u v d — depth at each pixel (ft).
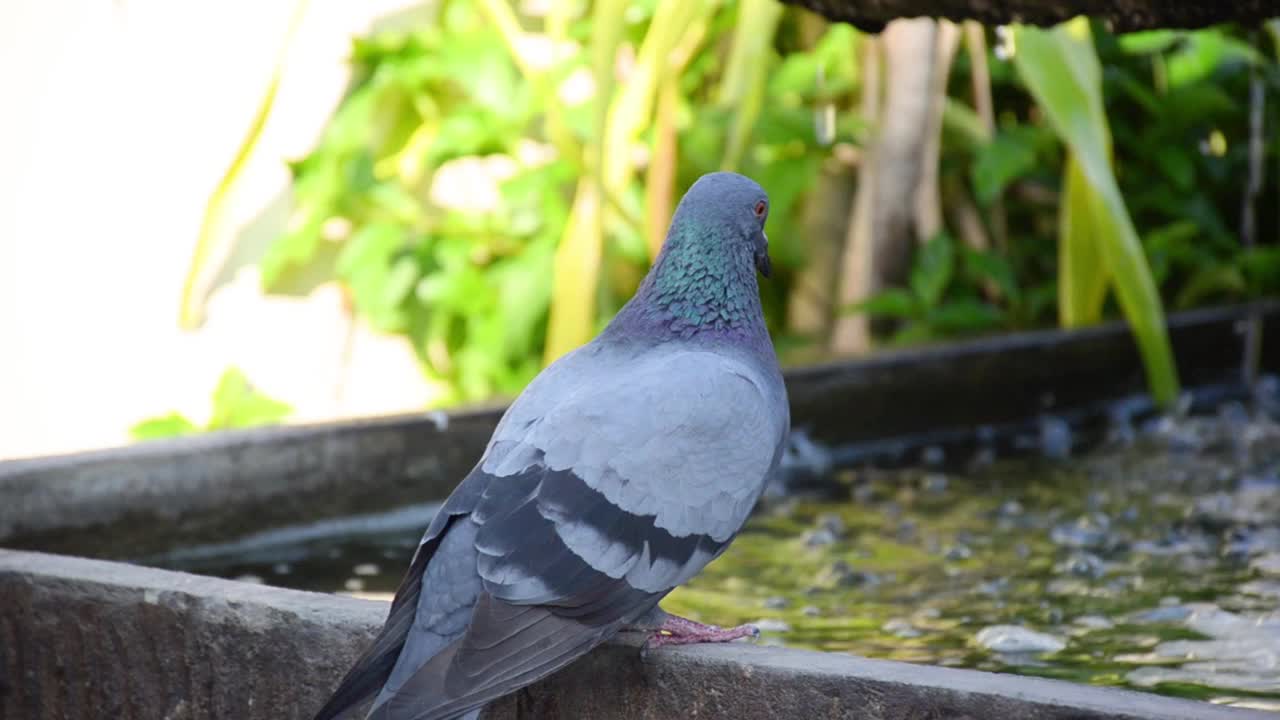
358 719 10.12
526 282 27.50
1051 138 28.02
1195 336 25.41
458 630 8.92
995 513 17.88
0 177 25.21
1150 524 17.08
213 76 27.02
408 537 17.06
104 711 11.34
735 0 27.07
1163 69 28.68
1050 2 11.76
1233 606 13.84
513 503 9.12
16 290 25.30
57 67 25.68
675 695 9.43
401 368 29.19
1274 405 24.67
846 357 22.08
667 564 9.47
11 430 25.20
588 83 29.09
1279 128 29.94
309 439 16.84
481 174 29.81
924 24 26.07
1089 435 22.68
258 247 27.66
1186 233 27.81
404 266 27.86
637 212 27.37
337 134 27.68
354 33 28.48
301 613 10.46
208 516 16.07
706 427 9.71
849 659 9.20
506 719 9.98
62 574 11.48
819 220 29.60
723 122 27.94
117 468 15.33
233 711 10.77
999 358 23.07
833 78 27.55
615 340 10.66
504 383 28.32
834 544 16.61
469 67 27.94
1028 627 13.34
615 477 9.34
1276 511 17.52
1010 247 29.96
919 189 27.20
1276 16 11.50
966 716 8.46
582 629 9.09
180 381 26.84
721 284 10.64
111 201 26.16
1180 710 8.02
